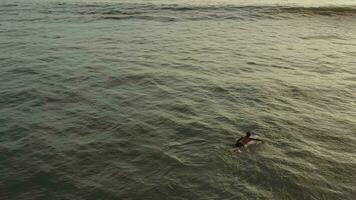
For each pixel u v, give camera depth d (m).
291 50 40.06
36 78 28.67
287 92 27.20
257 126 21.61
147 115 22.83
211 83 28.58
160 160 18.06
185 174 16.98
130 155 18.52
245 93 26.72
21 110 23.34
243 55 37.41
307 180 16.75
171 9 59.91
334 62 35.78
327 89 28.14
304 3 69.75
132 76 29.55
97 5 60.47
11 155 18.39
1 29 43.84
